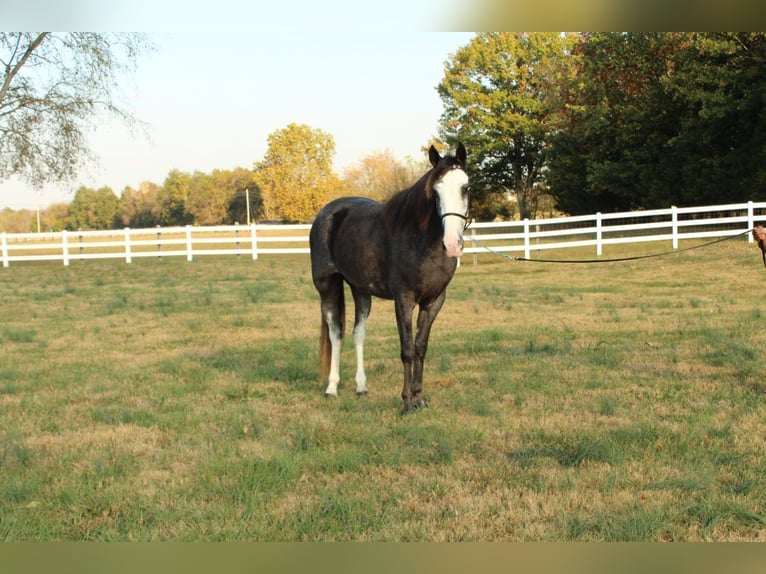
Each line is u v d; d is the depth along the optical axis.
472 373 7.49
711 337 8.81
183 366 8.30
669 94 28.25
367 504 4.10
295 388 7.14
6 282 19.98
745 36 24.78
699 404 6.05
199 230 24.88
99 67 22.31
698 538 3.69
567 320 11.02
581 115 34.22
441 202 5.43
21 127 22.42
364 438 5.30
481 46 47.97
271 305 14.01
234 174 89.62
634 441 5.06
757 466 4.54
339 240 6.71
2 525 3.88
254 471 4.62
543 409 6.04
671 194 29.86
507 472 4.60
